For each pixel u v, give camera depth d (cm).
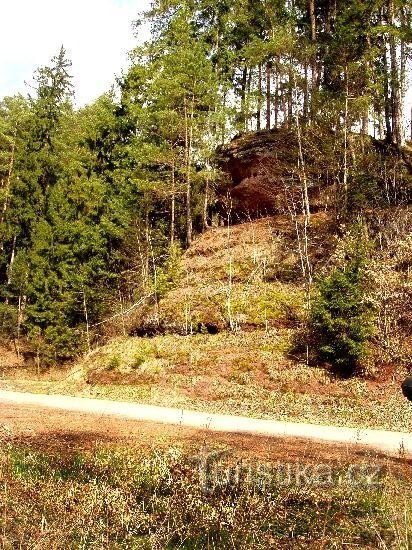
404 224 2342
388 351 1898
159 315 2481
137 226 3050
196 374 2025
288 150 2897
